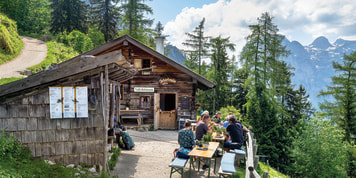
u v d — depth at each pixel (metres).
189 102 15.98
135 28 39.22
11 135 5.73
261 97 32.66
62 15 48.00
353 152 27.92
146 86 15.93
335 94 31.98
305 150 28.97
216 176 7.12
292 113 41.66
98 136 6.27
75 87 6.03
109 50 15.49
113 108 8.30
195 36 41.50
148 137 13.02
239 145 8.29
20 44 29.73
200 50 41.62
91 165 6.25
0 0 46.94
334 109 31.83
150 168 7.60
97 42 47.69
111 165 7.15
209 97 41.91
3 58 21.67
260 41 33.38
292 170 31.59
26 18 50.12
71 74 5.86
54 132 6.00
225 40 40.47
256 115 32.62
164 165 8.03
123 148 9.92
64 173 5.43
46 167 5.49
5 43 23.06
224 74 42.38
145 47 15.05
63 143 6.07
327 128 27.84
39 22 52.88
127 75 9.31
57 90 5.96
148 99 16.12
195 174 7.25
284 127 34.66
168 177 6.92
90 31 49.03
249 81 33.75
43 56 26.23
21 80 5.66
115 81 8.89
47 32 50.56
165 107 22.19
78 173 5.76
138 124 15.45
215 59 42.25
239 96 45.88
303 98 48.06
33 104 5.87
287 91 42.38
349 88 31.33
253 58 33.44
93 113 6.22
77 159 6.15
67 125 6.07
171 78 15.53
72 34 41.53
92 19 57.56
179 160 6.59
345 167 28.64
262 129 31.98
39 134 5.91
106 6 51.22
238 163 8.39
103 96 6.29
